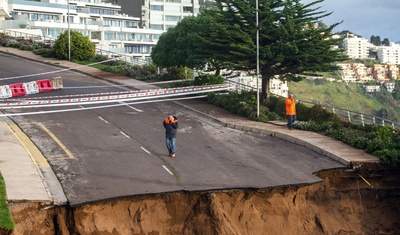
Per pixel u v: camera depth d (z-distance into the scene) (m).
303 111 28.48
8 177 16.77
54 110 27.88
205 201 16.94
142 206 16.34
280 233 17.77
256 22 28.97
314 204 19.23
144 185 17.11
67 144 21.61
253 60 29.58
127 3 98.69
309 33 28.86
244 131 26.33
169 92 32.50
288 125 26.36
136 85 37.31
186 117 28.77
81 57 48.81
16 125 24.27
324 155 22.17
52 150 20.64
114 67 43.84
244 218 17.42
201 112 29.83
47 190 16.00
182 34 36.44
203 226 16.62
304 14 29.89
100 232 15.50
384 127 24.14
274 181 18.44
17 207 14.67
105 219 15.75
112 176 17.91
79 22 83.69
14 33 61.38
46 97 30.88
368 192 20.44
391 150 21.30
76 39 48.91
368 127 25.33
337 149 22.47
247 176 18.86
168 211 16.66
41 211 15.05
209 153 21.73
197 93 33.88
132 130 24.70
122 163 19.47
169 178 18.02
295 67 29.30
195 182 17.77
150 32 90.00
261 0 29.59
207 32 32.41
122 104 30.83
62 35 49.34
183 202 16.83
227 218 16.91
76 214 15.34
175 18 101.69
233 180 18.27
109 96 31.00
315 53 28.34
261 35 29.31
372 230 19.52
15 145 20.69
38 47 53.19
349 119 27.48
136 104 31.12
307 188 19.05
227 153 21.92
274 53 28.72
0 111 26.78
